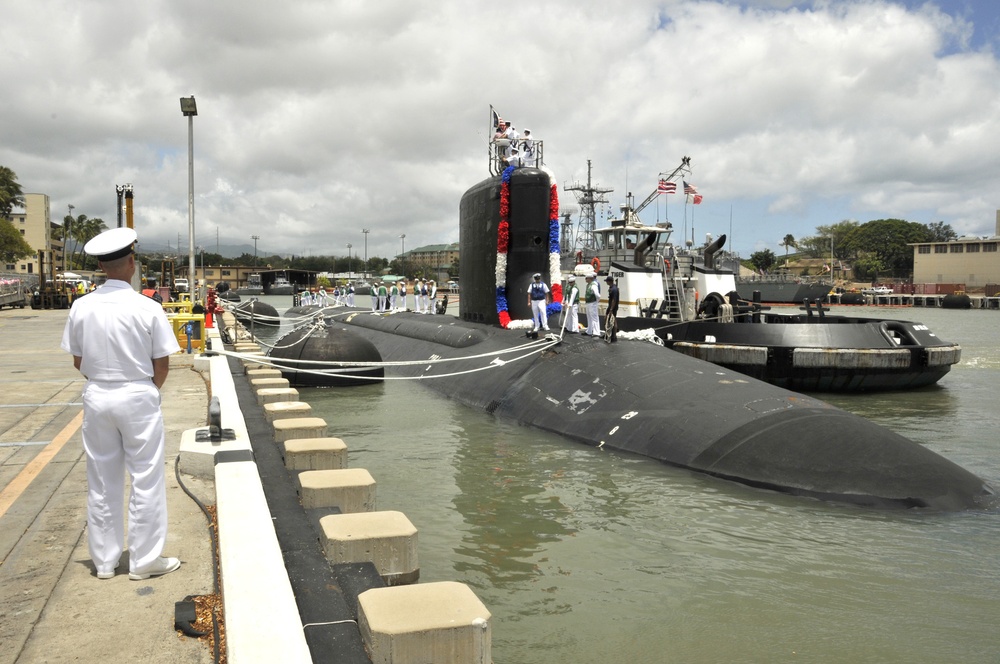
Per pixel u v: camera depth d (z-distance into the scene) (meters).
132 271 4.23
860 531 6.67
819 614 5.16
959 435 11.93
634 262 26.45
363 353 16.25
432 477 8.66
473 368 14.29
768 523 6.92
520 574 5.90
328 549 4.46
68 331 4.06
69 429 8.57
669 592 5.54
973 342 31.28
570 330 14.88
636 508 7.40
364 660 3.32
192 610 3.80
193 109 23.75
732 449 8.36
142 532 4.20
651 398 10.02
